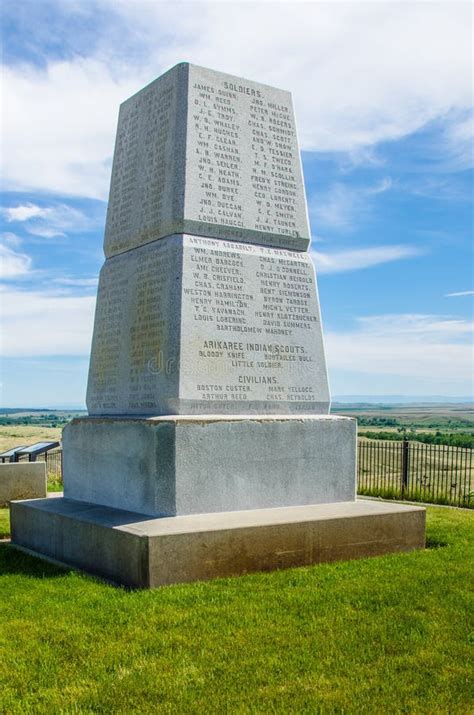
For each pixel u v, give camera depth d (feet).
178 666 16.08
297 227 30.96
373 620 18.88
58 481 58.90
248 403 28.04
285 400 29.14
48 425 345.92
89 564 24.62
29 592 21.76
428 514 38.42
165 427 25.31
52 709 14.19
